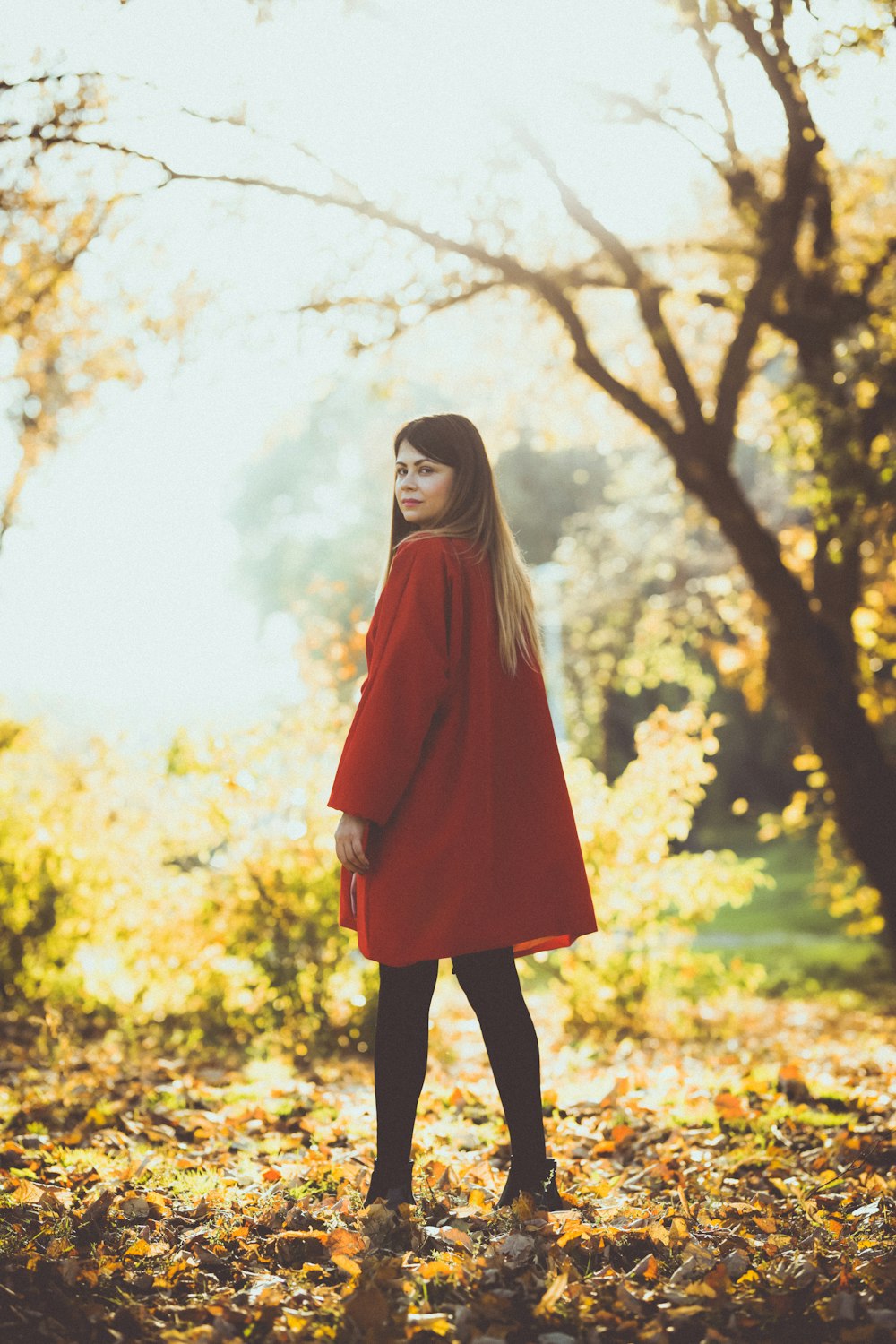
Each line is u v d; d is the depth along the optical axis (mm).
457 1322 2242
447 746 2781
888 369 7672
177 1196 3205
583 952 7602
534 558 28234
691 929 7730
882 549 11164
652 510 21312
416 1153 3641
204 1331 2254
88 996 7141
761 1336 2293
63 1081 5047
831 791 10281
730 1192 3342
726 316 11945
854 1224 2951
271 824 6816
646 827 7488
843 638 10312
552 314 10867
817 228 9516
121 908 6953
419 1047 2840
